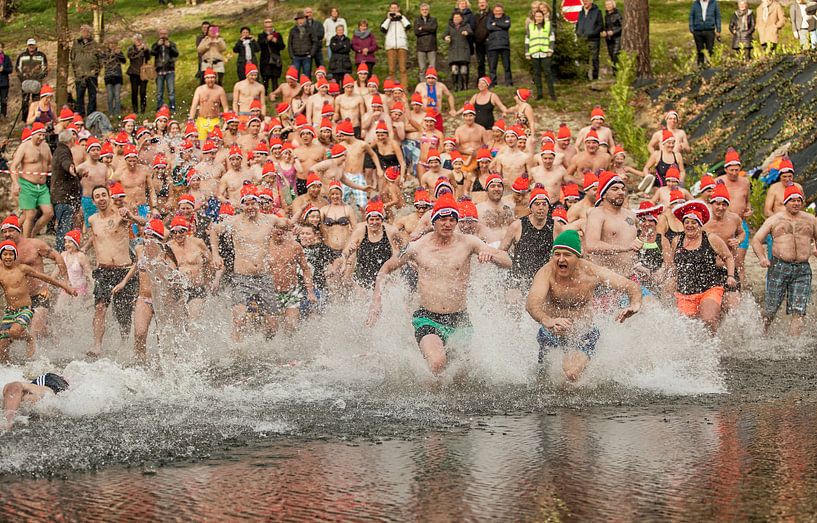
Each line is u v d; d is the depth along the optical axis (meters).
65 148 14.35
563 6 24.19
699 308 9.91
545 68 22.47
